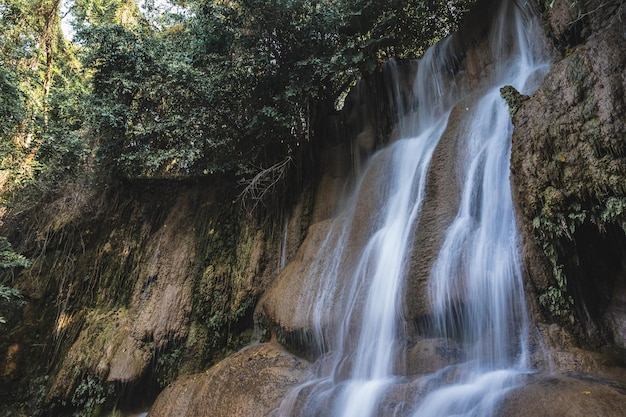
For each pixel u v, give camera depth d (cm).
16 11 1398
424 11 984
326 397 531
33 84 1194
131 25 1316
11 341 952
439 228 627
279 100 987
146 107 1077
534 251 478
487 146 629
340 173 1020
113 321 962
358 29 1009
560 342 448
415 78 988
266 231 1037
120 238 1094
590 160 428
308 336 714
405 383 488
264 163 1088
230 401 632
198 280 999
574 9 608
